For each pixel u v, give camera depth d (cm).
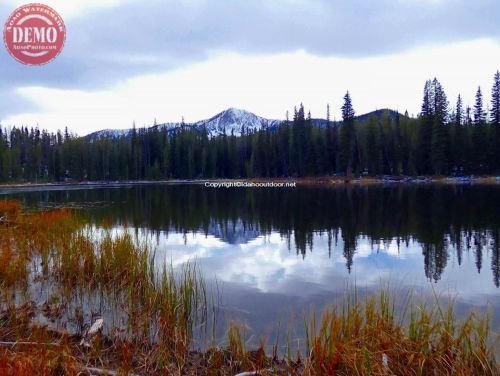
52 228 1438
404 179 6112
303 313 770
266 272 1145
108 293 865
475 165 5862
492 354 507
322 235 1780
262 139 8800
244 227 2055
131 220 2317
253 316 771
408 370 480
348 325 562
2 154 8200
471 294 918
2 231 1401
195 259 1242
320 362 504
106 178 9238
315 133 8000
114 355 569
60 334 643
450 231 1798
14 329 634
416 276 1091
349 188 5059
